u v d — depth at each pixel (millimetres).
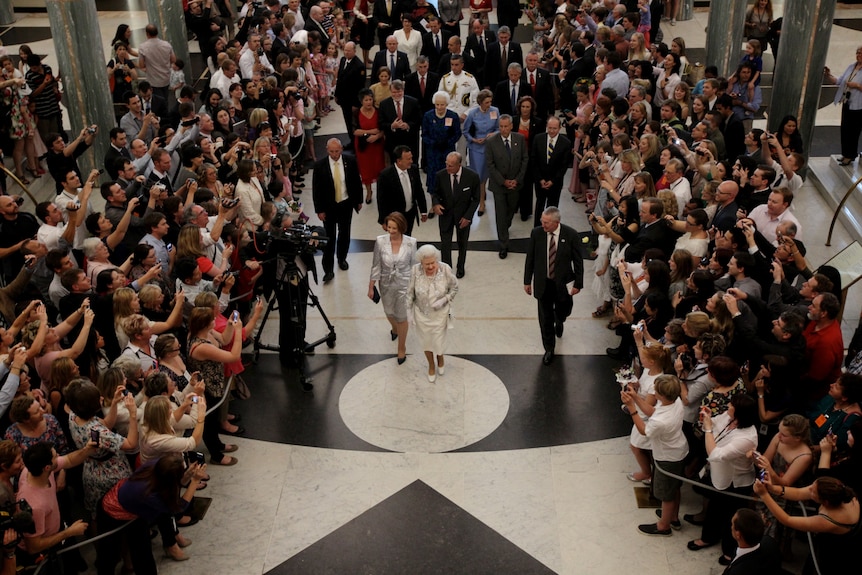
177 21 17609
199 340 7711
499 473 8055
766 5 16578
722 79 12422
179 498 6422
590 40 15406
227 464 8172
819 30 12508
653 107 13953
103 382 6734
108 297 7891
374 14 19141
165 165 10273
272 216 9641
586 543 7238
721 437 6711
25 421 6285
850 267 8867
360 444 8430
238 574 6969
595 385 9250
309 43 16469
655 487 7160
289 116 13617
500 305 10773
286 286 9180
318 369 9578
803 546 7098
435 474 8039
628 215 9547
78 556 6902
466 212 10891
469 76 13797
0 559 5695
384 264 9180
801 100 12930
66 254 8336
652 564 7012
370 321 10469
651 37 19172
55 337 7320
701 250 8820
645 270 8594
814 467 6555
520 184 11516
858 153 13609
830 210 12562
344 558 7125
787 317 7219
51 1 12617
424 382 9344
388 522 7500
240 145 10805
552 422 8703
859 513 5934
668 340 7613
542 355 9766
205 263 8766
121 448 6523
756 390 7520
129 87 14633
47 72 12703
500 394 9125
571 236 9133
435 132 12312
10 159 13227
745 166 9773
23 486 6055
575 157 13133
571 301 9367
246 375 9484
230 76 13688
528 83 13812
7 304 8242
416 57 16203
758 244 8555
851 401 6590
